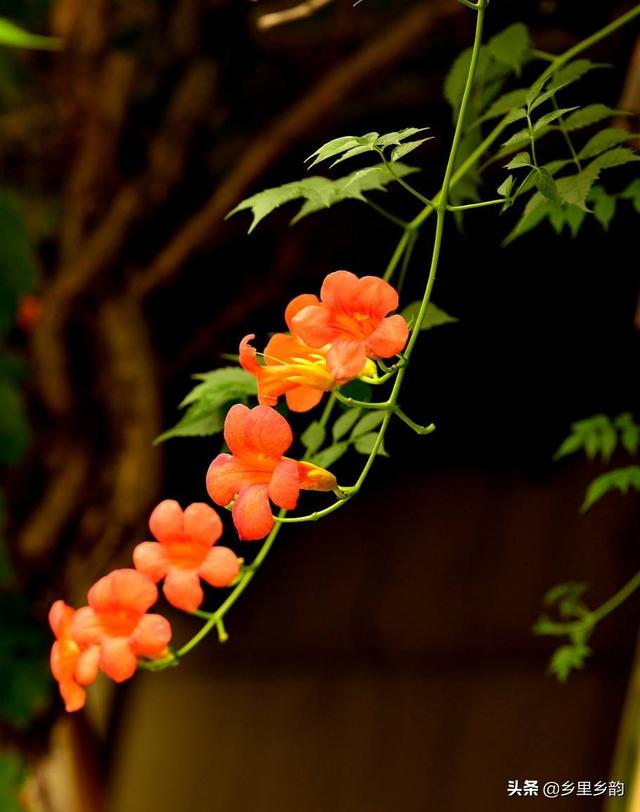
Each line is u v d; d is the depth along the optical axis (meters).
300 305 1.37
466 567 3.49
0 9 2.60
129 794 3.49
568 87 1.89
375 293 1.30
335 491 1.34
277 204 1.47
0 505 2.75
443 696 3.49
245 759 3.57
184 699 3.57
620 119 1.56
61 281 2.73
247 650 3.58
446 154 2.40
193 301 3.04
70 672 1.39
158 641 1.34
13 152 2.73
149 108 2.73
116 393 2.80
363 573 3.56
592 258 2.95
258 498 1.30
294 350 1.37
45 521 2.81
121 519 2.82
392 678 3.53
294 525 3.59
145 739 3.54
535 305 3.08
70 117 2.69
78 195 2.72
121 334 2.77
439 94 2.44
